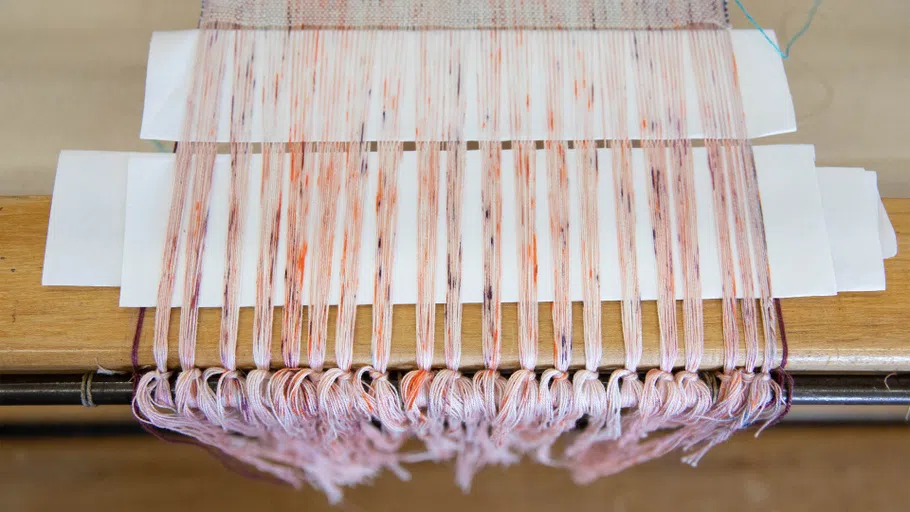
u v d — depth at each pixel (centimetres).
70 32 76
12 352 52
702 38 61
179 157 56
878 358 53
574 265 53
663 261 54
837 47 73
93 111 73
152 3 78
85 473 75
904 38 74
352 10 61
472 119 58
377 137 57
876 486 77
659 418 57
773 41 61
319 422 58
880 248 55
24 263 54
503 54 60
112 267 54
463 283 53
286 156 56
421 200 55
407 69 59
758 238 54
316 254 53
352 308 52
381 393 51
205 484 76
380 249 54
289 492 76
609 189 56
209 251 54
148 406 52
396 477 76
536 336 52
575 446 72
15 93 73
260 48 59
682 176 56
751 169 56
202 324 52
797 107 71
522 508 77
